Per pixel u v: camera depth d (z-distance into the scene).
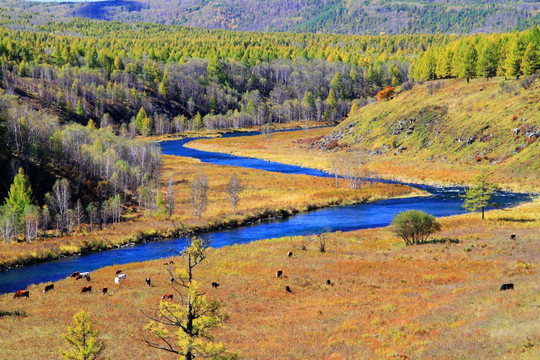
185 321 19.28
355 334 26.39
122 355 25.80
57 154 91.50
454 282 38.75
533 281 32.84
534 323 21.34
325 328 28.66
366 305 33.84
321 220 76.75
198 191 94.12
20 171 72.50
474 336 21.72
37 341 28.77
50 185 82.75
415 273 42.72
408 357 20.73
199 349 18.19
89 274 47.41
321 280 42.16
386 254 52.09
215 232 70.62
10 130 90.56
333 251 54.81
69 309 35.97
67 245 61.03
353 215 79.75
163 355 25.84
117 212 78.06
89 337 22.25
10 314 34.88
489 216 72.31
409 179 109.25
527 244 50.91
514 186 93.19
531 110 110.94
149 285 42.66
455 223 68.56
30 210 65.62
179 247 61.84
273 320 31.64
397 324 27.14
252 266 48.12
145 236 67.44
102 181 92.06
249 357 23.70
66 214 70.31
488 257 46.53
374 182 106.62
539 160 97.88
